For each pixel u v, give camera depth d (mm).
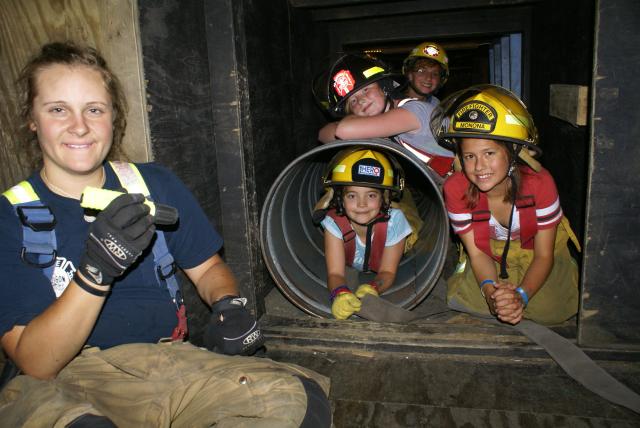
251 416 1068
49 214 1198
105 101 1241
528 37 3865
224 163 2275
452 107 2070
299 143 3342
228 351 1351
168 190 1459
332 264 2619
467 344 2141
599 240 1937
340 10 3748
